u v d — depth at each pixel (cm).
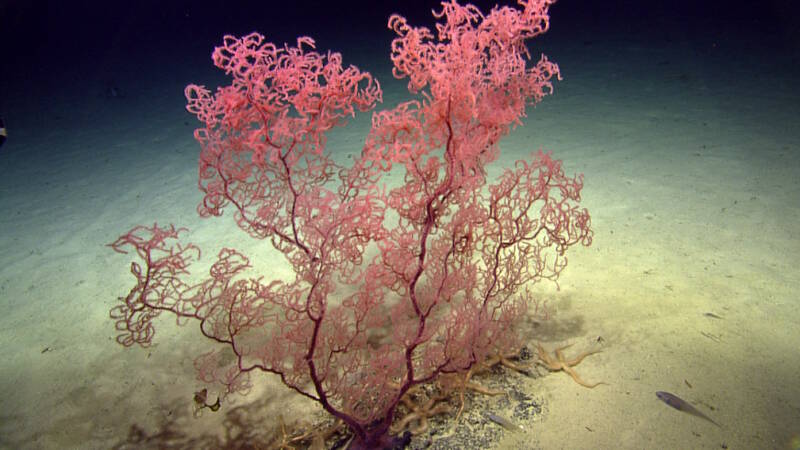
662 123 673
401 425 241
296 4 3997
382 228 220
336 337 231
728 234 377
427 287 262
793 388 222
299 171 217
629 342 269
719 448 200
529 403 241
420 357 277
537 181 267
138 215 570
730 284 311
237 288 215
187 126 978
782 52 977
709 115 680
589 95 866
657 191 470
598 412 227
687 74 914
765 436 201
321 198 212
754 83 803
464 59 196
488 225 251
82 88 1502
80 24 4712
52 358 334
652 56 1098
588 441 213
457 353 232
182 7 5703
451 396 255
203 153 189
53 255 489
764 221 389
